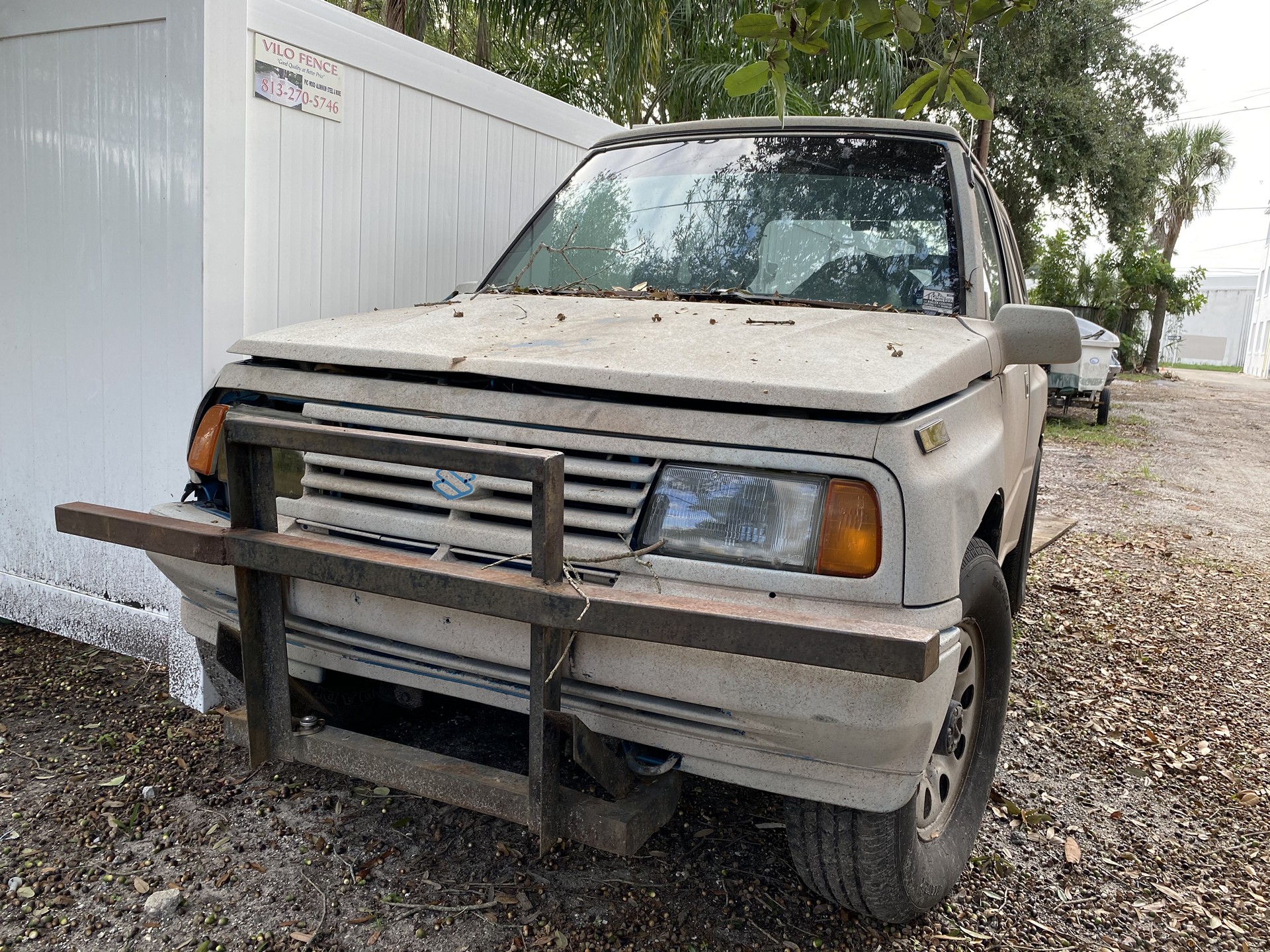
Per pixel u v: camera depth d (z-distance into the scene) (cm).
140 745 302
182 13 307
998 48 1725
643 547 192
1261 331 5466
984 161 1300
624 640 188
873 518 179
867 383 188
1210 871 275
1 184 361
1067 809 306
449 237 455
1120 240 2038
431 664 212
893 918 227
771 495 185
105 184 333
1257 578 637
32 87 347
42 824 255
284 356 234
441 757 202
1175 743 362
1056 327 271
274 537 199
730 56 886
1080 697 401
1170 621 524
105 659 371
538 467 170
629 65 799
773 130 339
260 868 241
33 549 376
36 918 217
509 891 238
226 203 321
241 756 298
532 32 891
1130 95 1969
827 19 234
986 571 233
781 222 310
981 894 254
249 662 208
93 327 344
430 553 210
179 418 328
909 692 174
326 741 210
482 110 464
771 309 271
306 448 189
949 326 261
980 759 266
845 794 192
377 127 404
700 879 249
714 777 199
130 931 214
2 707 324
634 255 324
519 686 202
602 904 235
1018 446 338
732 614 163
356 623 212
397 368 218
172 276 322
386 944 215
